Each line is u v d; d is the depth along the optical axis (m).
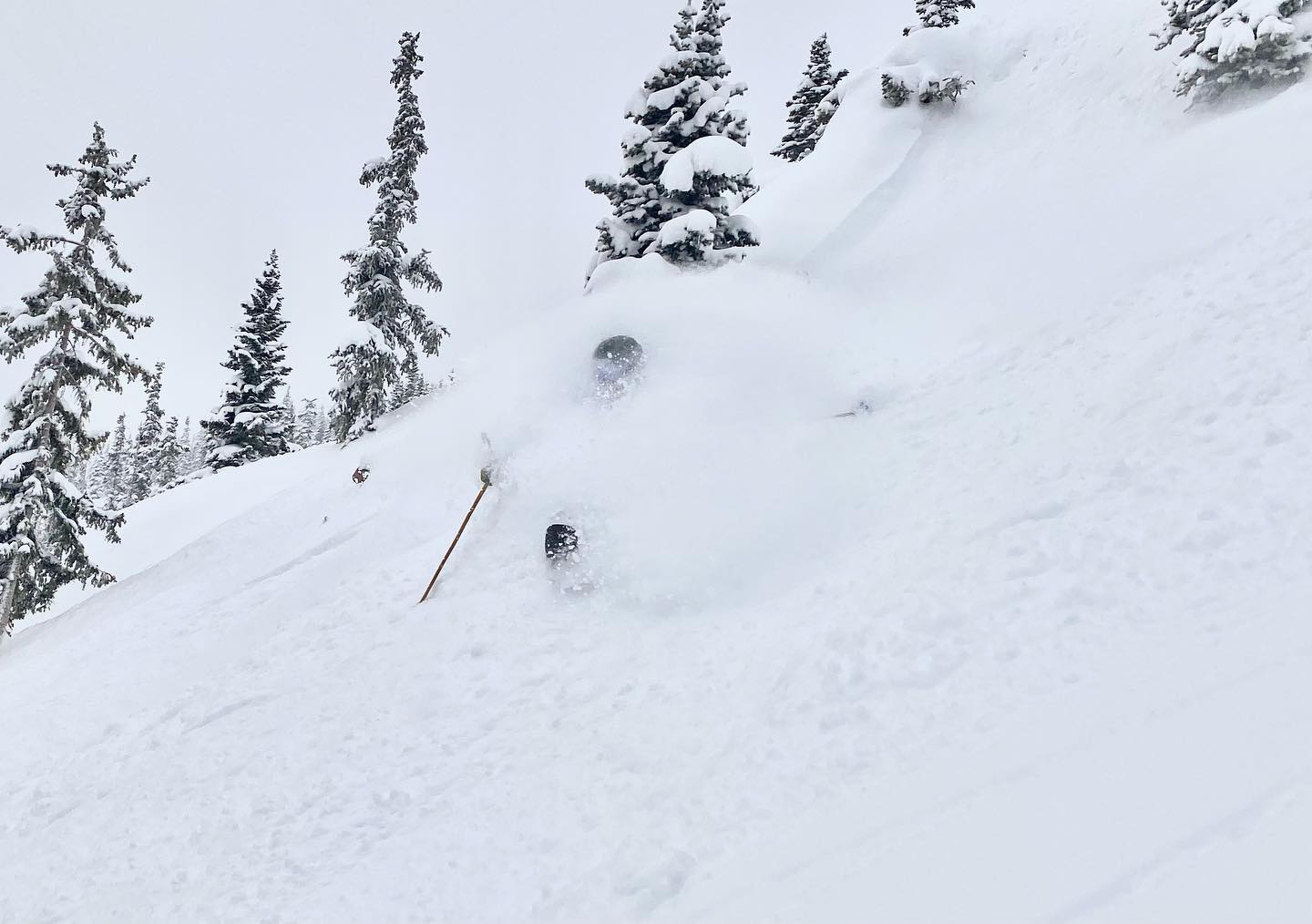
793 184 21.42
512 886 3.87
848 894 2.64
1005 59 20.72
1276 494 4.14
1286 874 1.89
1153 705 2.97
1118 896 2.08
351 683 6.89
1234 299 6.66
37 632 14.34
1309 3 12.63
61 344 15.70
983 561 4.91
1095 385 6.70
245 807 5.54
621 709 5.23
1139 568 4.13
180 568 13.34
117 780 6.70
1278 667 2.85
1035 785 2.78
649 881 3.48
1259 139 10.66
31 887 5.53
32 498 15.09
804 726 4.16
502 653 6.66
